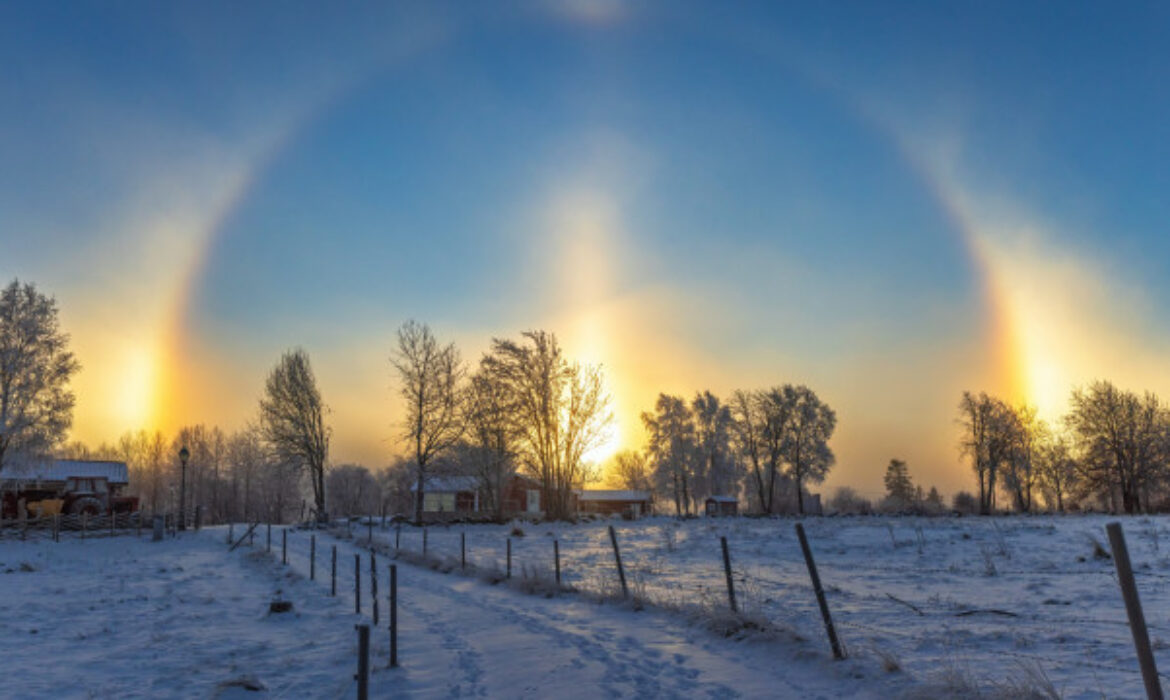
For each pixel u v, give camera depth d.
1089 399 70.00
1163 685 7.72
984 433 78.00
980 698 7.32
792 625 11.93
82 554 33.56
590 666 10.22
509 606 16.27
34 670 11.25
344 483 114.62
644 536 40.16
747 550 29.88
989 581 17.66
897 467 119.38
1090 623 11.52
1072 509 73.75
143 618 16.09
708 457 84.31
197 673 10.92
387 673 10.52
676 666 9.95
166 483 112.44
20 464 46.66
